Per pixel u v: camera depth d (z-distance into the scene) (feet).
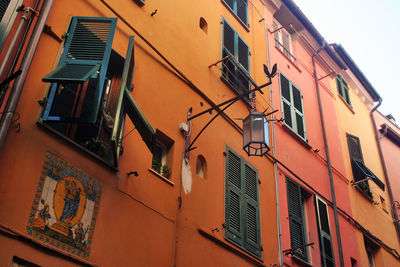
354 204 48.91
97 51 23.21
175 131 28.96
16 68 20.77
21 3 22.20
